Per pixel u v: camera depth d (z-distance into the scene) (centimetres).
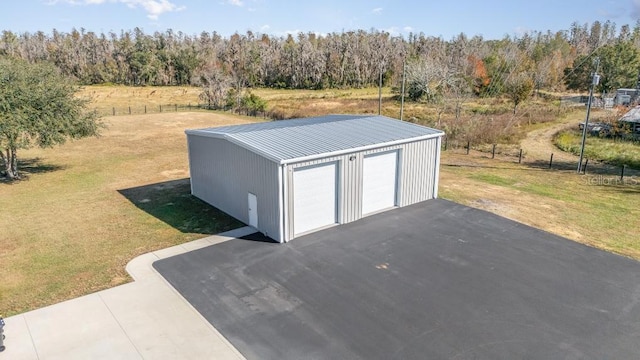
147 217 1429
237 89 5116
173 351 770
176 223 1372
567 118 3831
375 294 947
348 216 1356
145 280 1012
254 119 3922
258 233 1278
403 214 1435
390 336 805
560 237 1254
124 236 1271
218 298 935
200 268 1068
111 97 5984
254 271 1052
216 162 1452
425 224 1348
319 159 1236
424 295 942
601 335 807
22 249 1188
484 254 1141
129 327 837
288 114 4006
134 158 2377
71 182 1883
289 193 1193
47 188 1791
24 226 1359
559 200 1630
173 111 4559
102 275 1038
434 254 1140
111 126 3525
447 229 1309
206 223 1367
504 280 1007
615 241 1239
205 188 1564
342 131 1503
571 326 834
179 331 824
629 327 830
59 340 798
